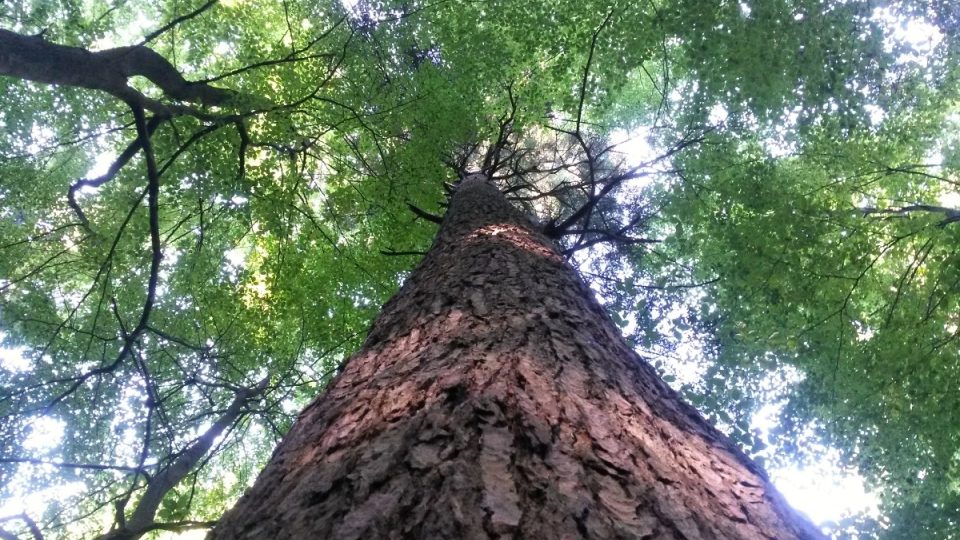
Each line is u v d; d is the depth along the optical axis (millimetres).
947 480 7402
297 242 7953
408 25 6648
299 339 8266
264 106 5312
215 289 7449
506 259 3172
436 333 2107
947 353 6395
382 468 1204
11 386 6730
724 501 1366
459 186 7184
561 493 1133
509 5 6395
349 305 8086
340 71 6242
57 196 7445
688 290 7734
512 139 10148
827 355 6984
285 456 1586
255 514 1270
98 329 7191
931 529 8422
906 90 5988
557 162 9797
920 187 7496
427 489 1098
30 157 7066
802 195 6562
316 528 1073
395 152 6668
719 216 6809
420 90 6309
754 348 7008
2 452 6309
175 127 5105
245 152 5973
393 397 1596
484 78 6832
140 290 7477
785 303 6758
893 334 6633
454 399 1468
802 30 5191
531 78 7328
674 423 1787
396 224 7258
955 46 5637
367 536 1005
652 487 1268
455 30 6746
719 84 5840
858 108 5660
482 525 1001
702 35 5402
